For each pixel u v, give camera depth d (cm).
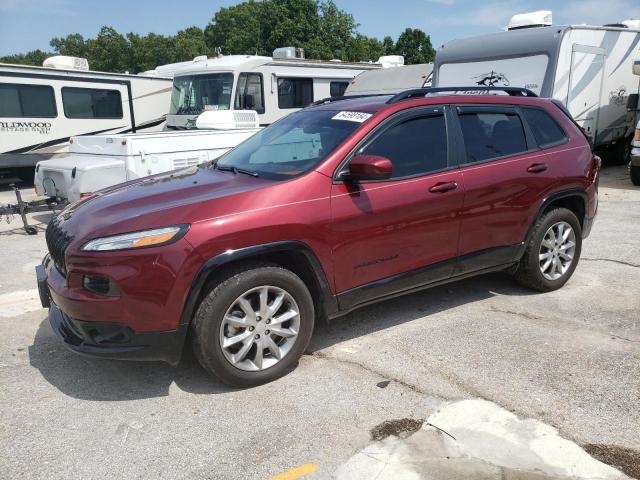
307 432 304
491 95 468
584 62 1019
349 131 392
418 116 416
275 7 4997
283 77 1283
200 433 306
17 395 349
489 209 438
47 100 1256
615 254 619
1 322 468
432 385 347
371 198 378
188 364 385
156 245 315
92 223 340
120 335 324
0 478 273
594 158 520
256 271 339
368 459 280
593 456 278
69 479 272
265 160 416
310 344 411
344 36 5447
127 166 743
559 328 426
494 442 290
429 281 423
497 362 374
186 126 1247
